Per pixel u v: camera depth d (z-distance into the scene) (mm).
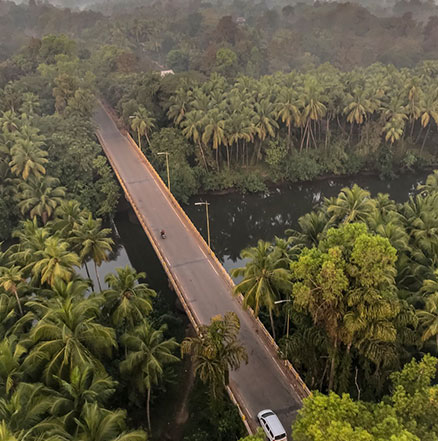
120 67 114312
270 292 38875
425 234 47562
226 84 92188
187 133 80375
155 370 35406
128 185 71688
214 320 33656
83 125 82125
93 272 66375
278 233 77812
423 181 88000
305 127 91125
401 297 39562
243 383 37906
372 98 86312
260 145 86250
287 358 36844
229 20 139500
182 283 49906
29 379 32094
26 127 72750
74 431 28031
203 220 80062
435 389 26750
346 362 34562
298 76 97625
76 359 31078
